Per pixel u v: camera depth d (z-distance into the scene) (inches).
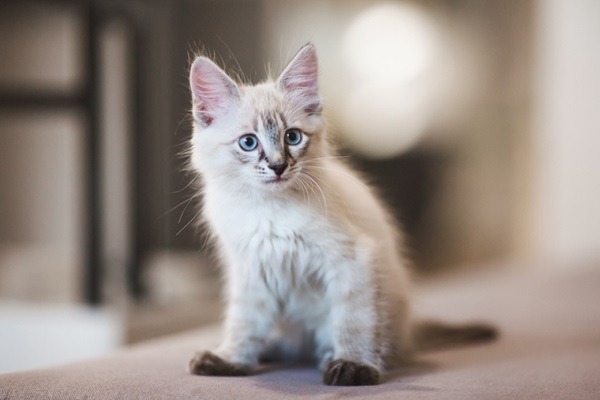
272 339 77.4
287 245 69.0
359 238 69.4
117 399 56.5
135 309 136.3
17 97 125.4
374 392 57.5
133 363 71.0
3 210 204.5
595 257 187.6
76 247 193.8
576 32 186.9
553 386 58.9
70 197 201.0
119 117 165.9
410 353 77.3
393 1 231.9
